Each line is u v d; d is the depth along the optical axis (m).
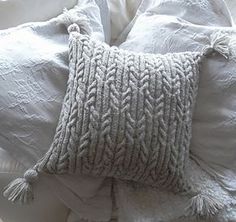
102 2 1.18
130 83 0.95
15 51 0.99
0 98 0.94
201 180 1.02
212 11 1.14
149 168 0.96
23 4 1.09
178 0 1.14
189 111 0.99
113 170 0.97
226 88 1.02
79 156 0.94
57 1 1.13
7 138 0.96
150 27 1.13
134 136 0.94
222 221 0.97
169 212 0.99
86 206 1.02
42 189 1.00
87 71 0.96
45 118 0.97
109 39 1.24
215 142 1.04
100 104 0.94
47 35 1.06
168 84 0.97
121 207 1.02
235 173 1.03
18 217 1.04
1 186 1.00
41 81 0.99
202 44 1.07
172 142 0.96
